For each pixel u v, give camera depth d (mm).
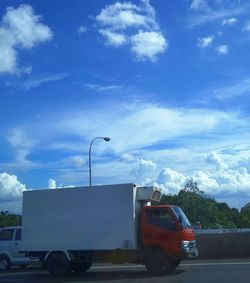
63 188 21094
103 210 20281
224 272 18828
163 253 19453
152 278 18062
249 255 27391
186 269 20797
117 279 18328
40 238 21141
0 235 24734
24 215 21531
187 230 19734
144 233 19828
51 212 21125
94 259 20281
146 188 20281
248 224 96125
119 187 20172
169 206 19891
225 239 27922
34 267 26469
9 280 19641
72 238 20625
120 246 19844
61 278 19969
